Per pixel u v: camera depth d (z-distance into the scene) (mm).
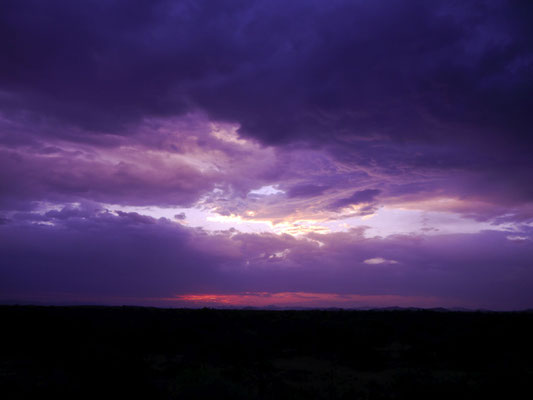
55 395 9859
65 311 34719
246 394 10031
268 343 22859
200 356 19141
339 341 22312
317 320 32500
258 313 40312
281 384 13219
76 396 9758
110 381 9938
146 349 21422
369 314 38750
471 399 11016
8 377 12531
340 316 36906
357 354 19219
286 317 36281
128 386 10086
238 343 21016
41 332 21078
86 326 24578
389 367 17500
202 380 10000
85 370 10188
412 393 11766
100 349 10914
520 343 19938
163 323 26891
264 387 12562
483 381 11867
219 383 9859
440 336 23438
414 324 29172
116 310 40094
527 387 10906
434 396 11469
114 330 24109
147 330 24047
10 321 22562
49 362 16500
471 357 18172
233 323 30469
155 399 10383
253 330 28484
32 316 25094
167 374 14656
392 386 13242
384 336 24922
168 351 21047
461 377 13625
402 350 21438
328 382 14461
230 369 15602
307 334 23953
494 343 20156
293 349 22219
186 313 37312
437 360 18344
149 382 10734
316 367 17875
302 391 12555
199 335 24016
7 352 19203
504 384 11164
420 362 18172
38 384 10719
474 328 25359
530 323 25406
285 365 18344
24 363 16531
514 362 12922
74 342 20359
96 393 9773
